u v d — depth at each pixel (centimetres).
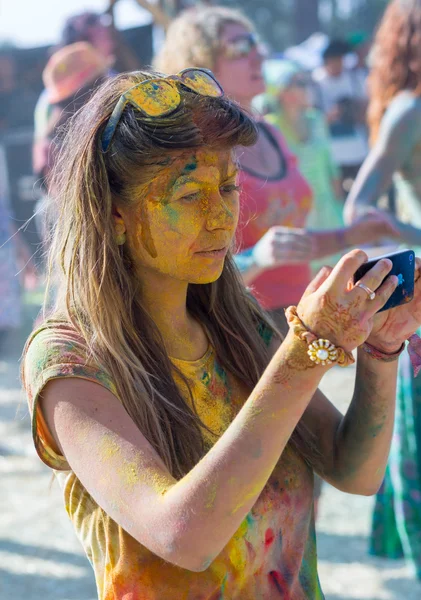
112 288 175
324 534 481
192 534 149
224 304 201
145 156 168
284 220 383
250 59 389
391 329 183
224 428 187
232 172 178
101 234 175
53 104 639
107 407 163
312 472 199
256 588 179
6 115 1366
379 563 441
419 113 411
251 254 362
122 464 157
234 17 397
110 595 170
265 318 214
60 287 182
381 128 420
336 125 1121
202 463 153
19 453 629
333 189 791
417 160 417
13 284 808
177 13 1010
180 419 177
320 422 206
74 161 178
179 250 174
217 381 191
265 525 181
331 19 2867
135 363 174
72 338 171
